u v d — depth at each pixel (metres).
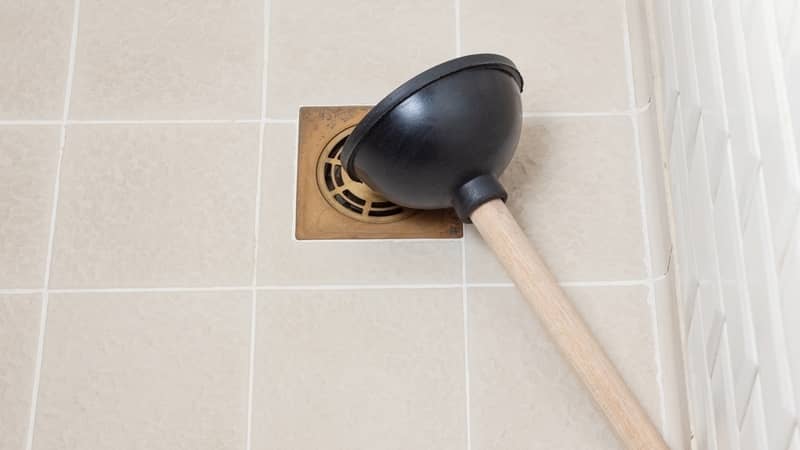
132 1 0.98
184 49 0.96
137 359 0.87
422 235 0.90
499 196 0.81
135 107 0.94
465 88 0.78
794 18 0.56
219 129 0.94
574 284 0.88
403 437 0.84
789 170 0.56
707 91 0.74
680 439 0.82
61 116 0.94
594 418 0.84
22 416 0.85
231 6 0.98
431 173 0.79
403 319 0.87
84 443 0.84
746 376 0.66
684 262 0.83
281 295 0.88
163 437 0.85
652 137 0.92
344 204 0.92
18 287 0.88
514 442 0.84
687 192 0.81
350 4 0.98
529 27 0.97
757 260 0.62
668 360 0.85
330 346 0.87
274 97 0.95
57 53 0.96
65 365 0.86
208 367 0.86
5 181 0.92
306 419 0.85
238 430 0.85
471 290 0.88
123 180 0.92
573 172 0.92
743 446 0.67
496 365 0.86
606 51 0.96
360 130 0.78
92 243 0.90
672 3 0.85
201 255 0.90
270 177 0.92
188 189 0.92
